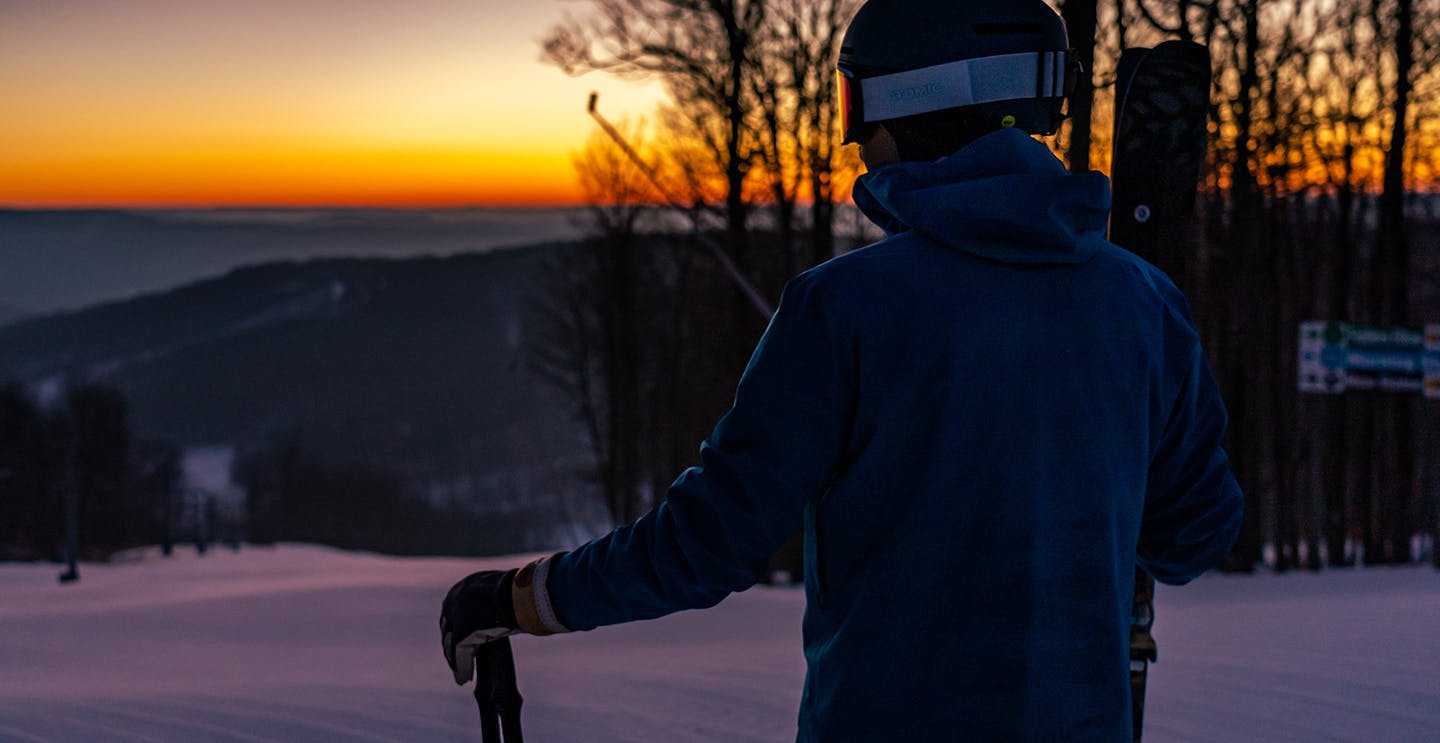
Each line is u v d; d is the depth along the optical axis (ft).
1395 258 84.69
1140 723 5.53
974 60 4.16
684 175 86.53
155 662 44.80
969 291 3.89
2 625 68.03
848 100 4.42
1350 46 83.35
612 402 141.49
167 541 238.27
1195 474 4.56
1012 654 3.78
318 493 440.86
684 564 3.89
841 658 3.93
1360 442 91.86
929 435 3.81
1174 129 6.02
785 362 3.90
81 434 301.02
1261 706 16.85
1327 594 41.88
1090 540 3.93
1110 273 4.16
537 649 36.11
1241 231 80.02
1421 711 16.14
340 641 55.31
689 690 21.22
